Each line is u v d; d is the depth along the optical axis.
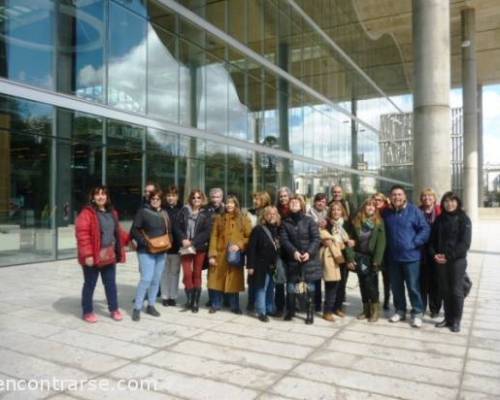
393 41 37.12
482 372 4.24
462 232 5.57
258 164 19.73
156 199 6.17
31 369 4.23
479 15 31.39
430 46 11.50
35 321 5.87
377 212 6.12
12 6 10.41
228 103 17.73
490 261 12.22
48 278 9.08
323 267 6.07
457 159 64.94
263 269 6.05
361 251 6.11
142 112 13.84
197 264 6.56
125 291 7.89
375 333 5.50
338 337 5.32
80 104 11.95
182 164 15.39
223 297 6.97
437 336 5.39
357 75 32.41
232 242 6.24
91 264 5.70
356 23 31.36
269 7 20.44
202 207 6.76
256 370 4.24
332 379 4.04
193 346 4.93
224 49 17.48
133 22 13.53
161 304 7.00
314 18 25.02
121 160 13.20
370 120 36.34
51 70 11.30
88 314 5.88
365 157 35.22
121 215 13.16
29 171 10.96
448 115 11.58
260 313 6.06
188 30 15.66
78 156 12.03
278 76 21.23
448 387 3.89
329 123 27.67
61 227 11.80
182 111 15.41
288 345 5.00
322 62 26.36
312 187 25.16
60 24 11.49
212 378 4.04
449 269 5.68
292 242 5.97
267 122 20.47
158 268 6.30
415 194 11.77
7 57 10.34
